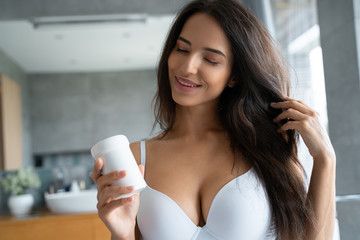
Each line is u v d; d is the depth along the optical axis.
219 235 0.85
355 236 1.44
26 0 2.50
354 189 1.44
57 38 2.49
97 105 2.48
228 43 0.89
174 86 0.88
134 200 0.77
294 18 1.84
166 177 0.90
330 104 1.53
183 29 0.90
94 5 2.55
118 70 2.51
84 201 2.11
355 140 1.41
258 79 0.94
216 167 0.91
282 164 0.91
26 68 2.45
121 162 0.70
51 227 2.09
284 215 0.89
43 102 2.45
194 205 0.88
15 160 2.43
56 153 2.46
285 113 0.94
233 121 0.95
